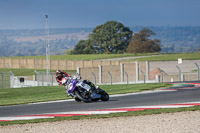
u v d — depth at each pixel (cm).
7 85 15175
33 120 4262
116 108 4891
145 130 3459
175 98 5741
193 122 3738
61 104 5734
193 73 14238
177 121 3819
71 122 4031
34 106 5706
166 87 7881
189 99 5528
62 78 5431
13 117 4588
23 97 7475
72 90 5344
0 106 6006
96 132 3469
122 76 14688
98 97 5584
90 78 13838
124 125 3728
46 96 7431
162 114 4281
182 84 8388
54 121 4147
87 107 5131
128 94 6862
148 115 4253
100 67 14025
